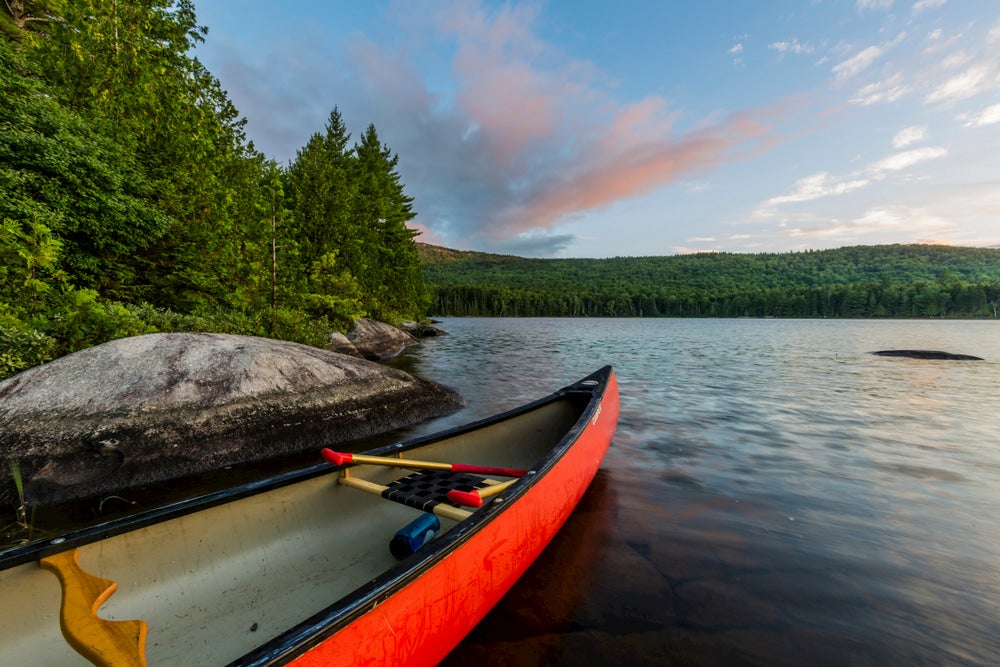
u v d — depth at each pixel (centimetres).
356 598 178
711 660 249
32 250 771
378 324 2183
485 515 259
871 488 497
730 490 489
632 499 463
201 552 272
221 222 1298
